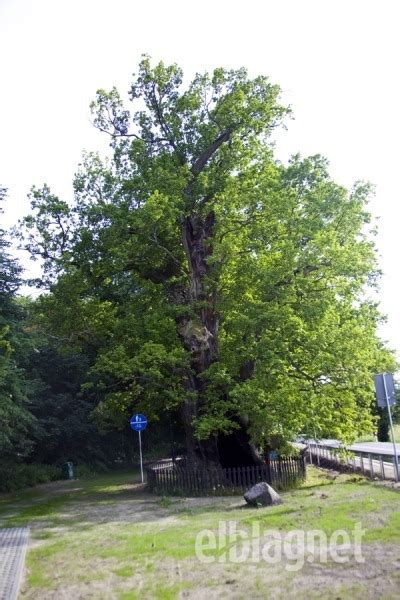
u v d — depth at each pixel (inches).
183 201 796.6
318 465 1018.7
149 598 263.1
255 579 280.4
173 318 821.9
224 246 769.6
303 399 689.0
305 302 736.3
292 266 730.2
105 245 816.9
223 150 863.1
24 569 341.4
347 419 751.7
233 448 773.9
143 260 851.4
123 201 847.1
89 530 474.3
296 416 679.7
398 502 468.1
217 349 799.7
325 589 254.5
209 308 816.3
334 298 761.6
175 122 894.4
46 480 1127.6
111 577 308.3
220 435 778.2
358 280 773.3
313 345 699.4
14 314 935.0
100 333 925.2
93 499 741.9
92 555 367.2
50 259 874.1
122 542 402.9
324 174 1069.8
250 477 698.8
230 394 671.8
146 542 393.1
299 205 884.6
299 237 792.3
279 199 800.3
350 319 786.2
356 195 997.8
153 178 811.4
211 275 797.9
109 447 1450.5
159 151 906.1
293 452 729.6
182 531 426.0
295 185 1047.6
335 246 747.4
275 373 697.6
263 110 864.9
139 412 972.6
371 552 310.8
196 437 727.1
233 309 791.1
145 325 815.7
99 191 898.7
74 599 272.1
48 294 919.7
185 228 853.8
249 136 884.0
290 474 711.7
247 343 736.3
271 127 924.6
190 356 768.9
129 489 854.5
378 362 798.5
